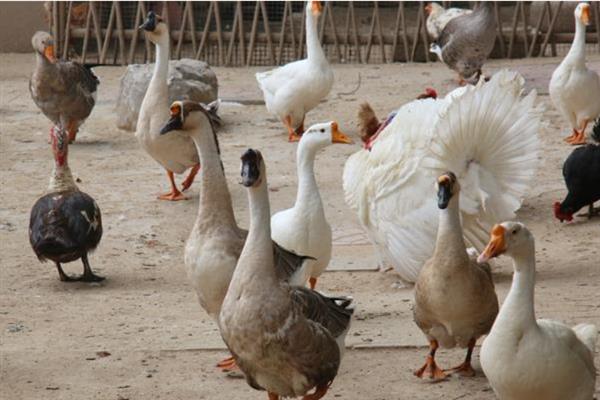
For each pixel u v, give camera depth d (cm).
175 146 1571
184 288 1259
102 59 2638
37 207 1258
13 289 1252
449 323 952
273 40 2631
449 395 944
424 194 1199
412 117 1239
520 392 836
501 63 2553
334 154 1850
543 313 1126
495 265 1304
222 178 978
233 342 835
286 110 1936
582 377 840
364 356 1034
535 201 1573
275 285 823
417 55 2647
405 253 1211
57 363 1024
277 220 1137
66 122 1933
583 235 1420
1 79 2494
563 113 1864
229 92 2323
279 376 845
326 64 1936
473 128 1185
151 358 1034
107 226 1495
